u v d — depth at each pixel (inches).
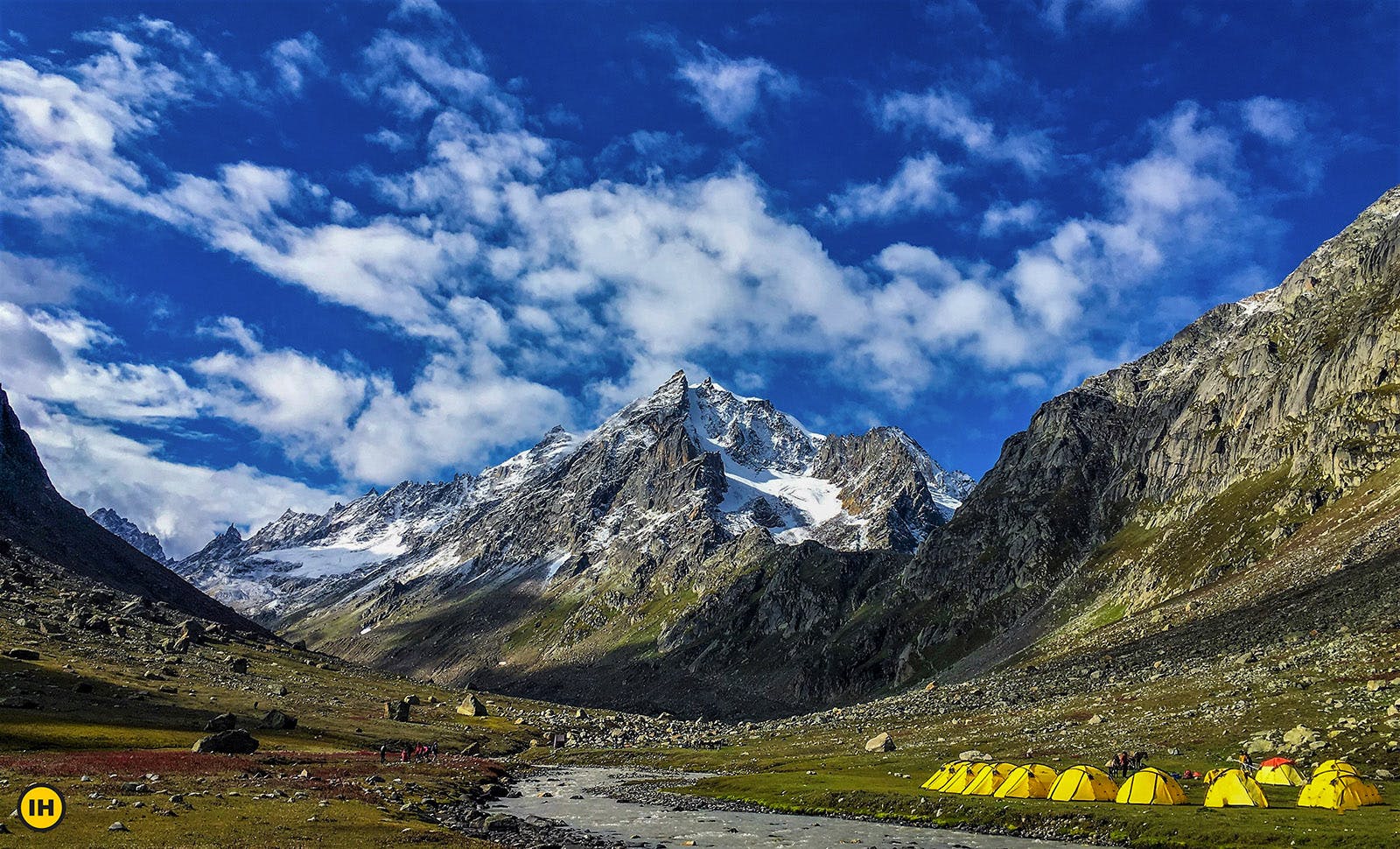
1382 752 2513.5
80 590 7765.8
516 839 2143.2
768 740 5629.9
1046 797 2630.4
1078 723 3860.7
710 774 4114.2
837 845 2197.3
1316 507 7185.0
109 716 3850.9
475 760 4505.4
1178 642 5339.6
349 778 3024.1
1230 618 5354.3
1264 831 1952.5
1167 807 2327.8
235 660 6574.8
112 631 6510.8
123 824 1615.4
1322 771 2253.9
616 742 6437.0
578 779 4074.8
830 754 4365.2
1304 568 5698.8
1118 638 6461.6
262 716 4726.9
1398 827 1852.9
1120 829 2180.1
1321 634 4165.8
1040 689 5423.2
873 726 5433.1
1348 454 7219.5
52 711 3703.3
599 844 2220.7
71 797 1854.1
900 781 3257.9
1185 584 7396.7
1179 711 3585.1
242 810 1964.8
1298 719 2997.0
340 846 1673.2
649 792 3474.4
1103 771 2795.3
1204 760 2844.5
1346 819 1987.0
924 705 6136.8
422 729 5693.9
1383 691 3002.0
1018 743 3663.9
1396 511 5634.8
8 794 1828.2
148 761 2714.1
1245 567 6943.9
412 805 2511.1
